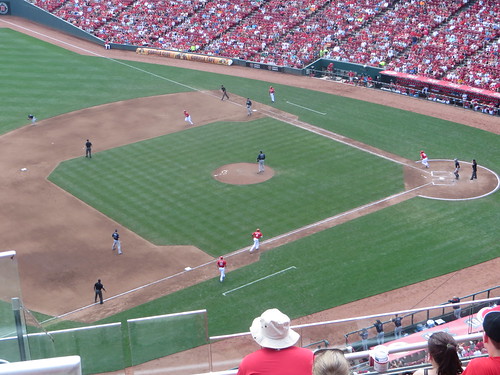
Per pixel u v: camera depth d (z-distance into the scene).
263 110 68.56
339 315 35.78
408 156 57.09
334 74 79.50
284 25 86.94
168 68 83.31
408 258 41.44
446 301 36.75
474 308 21.34
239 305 37.16
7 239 44.53
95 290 37.44
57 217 47.31
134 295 38.38
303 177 53.09
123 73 81.00
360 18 83.88
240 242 43.81
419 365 10.84
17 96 72.44
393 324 19.61
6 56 84.31
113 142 60.88
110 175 53.94
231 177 53.09
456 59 73.19
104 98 72.75
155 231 45.31
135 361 12.18
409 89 72.62
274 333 7.68
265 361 7.58
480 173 53.62
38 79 77.62
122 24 94.06
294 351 7.64
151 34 91.62
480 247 42.53
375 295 37.59
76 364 6.10
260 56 83.88
